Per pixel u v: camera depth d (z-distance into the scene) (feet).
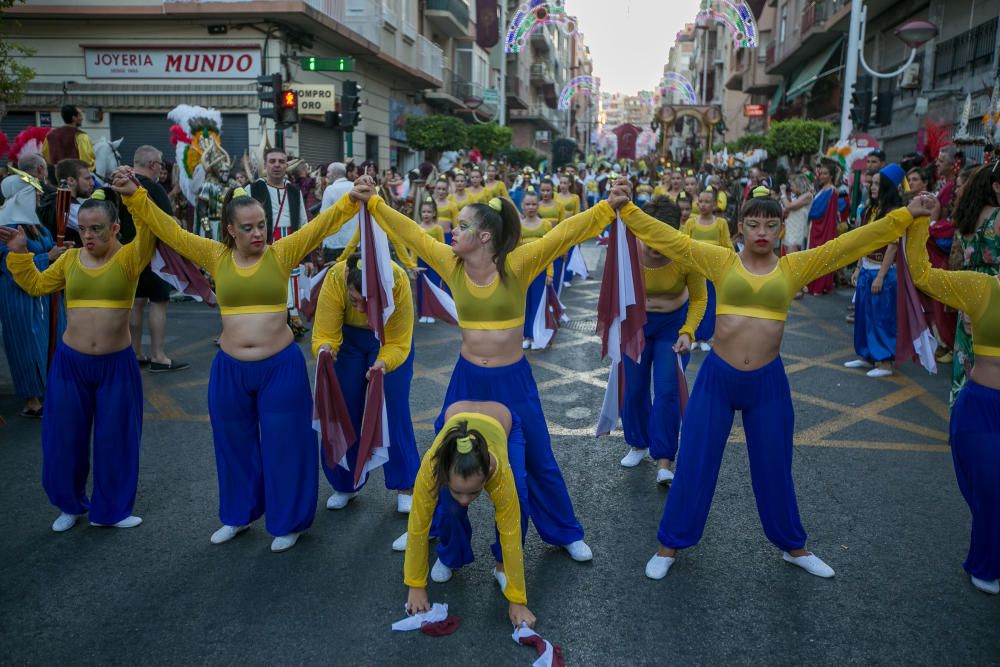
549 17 96.37
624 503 14.56
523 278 11.39
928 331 12.21
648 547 12.80
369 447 12.87
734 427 18.90
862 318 24.16
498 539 11.16
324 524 13.69
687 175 38.96
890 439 17.97
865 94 46.91
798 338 29.43
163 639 10.19
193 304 36.14
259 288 12.18
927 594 11.28
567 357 26.35
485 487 9.95
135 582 11.66
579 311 35.01
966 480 11.33
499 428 10.50
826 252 11.03
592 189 77.15
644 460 16.84
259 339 12.25
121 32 55.36
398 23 80.38
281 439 12.37
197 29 55.21
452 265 11.51
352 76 71.51
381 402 12.84
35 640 10.14
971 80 53.78
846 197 39.47
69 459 13.12
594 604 11.05
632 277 12.82
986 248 13.82
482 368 11.43
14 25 55.06
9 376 23.00
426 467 9.95
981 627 10.44
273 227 24.30
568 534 12.29
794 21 105.29
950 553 12.52
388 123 82.12
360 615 10.77
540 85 189.06
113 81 55.88
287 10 53.36
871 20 77.92
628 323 13.15
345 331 13.84
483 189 39.86
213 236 35.50
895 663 9.70
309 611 10.86
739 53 148.25
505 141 95.09
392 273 13.00
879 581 11.66
